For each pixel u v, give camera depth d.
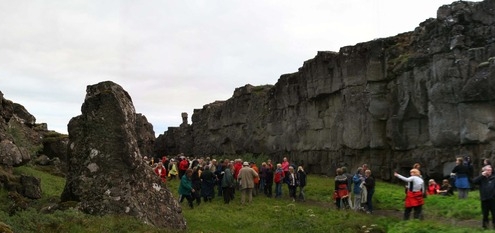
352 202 31.64
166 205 22.47
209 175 33.97
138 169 22.39
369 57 46.38
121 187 21.41
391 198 31.14
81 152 22.55
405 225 21.22
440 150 37.91
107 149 22.23
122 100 23.58
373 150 45.81
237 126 84.62
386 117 44.81
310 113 59.19
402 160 41.94
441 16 39.38
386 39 46.06
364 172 29.56
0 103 29.88
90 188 21.38
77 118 24.28
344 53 49.94
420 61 40.34
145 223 19.70
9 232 13.51
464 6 38.72
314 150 58.06
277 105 69.31
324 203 33.56
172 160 50.28
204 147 97.50
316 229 23.19
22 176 24.67
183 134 108.88
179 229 21.55
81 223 17.56
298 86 62.16
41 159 40.78
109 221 18.25
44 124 52.38
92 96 23.33
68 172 22.98
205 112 100.06
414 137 41.59
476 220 22.20
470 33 37.81
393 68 43.84
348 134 49.00
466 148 36.09
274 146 69.69
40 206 21.67
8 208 20.17
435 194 30.58
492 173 20.38
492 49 35.88
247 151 79.06
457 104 36.72
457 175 27.22
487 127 34.78
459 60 36.75
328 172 54.03
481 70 35.47
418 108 40.59
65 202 21.00
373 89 45.72
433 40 39.41
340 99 52.06
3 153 26.08
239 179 33.69
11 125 41.16
